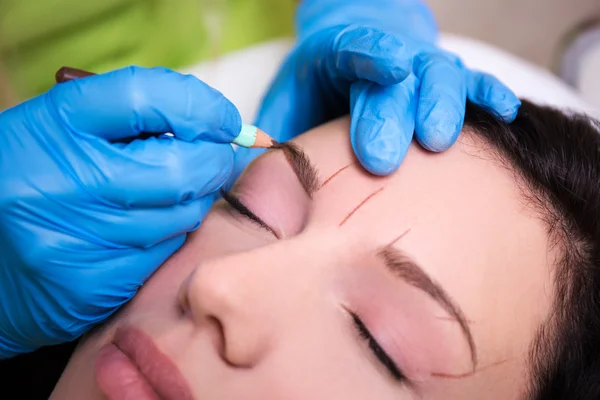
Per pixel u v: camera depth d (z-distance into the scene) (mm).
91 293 693
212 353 618
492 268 651
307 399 608
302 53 1105
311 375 614
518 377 684
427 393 638
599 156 799
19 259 671
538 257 690
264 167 769
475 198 679
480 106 828
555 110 928
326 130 801
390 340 612
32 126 676
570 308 717
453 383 635
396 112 748
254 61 1454
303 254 645
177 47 1448
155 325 654
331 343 626
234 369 613
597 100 1651
